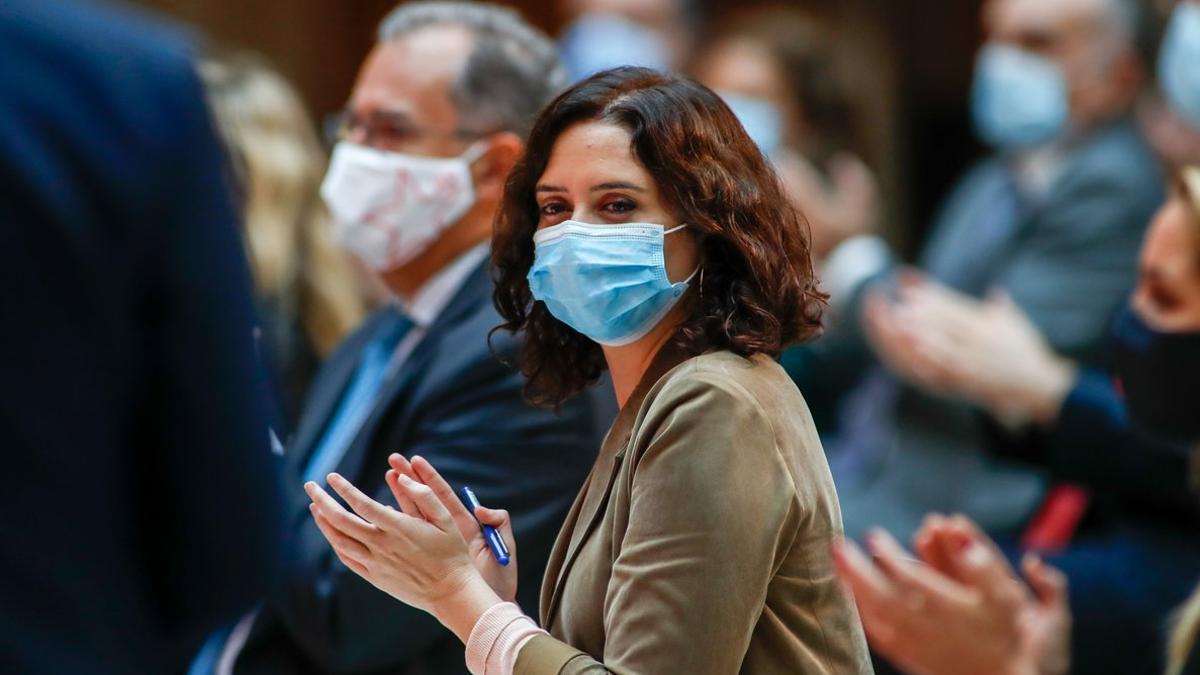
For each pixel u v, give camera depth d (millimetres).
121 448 5934
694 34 26750
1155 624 13898
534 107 11586
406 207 11297
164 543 6059
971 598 10219
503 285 8664
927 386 17359
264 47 28375
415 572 7738
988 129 20094
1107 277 17578
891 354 16469
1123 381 12086
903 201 32656
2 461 5676
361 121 11516
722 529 7156
